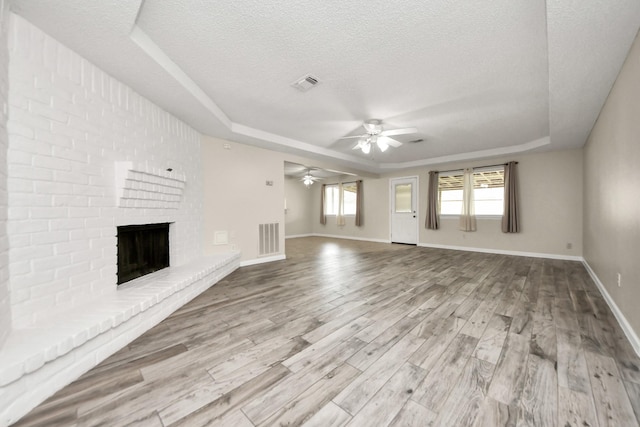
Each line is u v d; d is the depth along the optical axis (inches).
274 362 63.3
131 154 94.0
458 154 221.8
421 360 63.9
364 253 224.1
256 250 177.5
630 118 75.0
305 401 50.3
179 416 46.5
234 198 164.6
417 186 270.8
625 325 77.7
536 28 69.2
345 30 71.1
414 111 127.8
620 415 46.2
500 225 218.5
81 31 64.1
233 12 64.4
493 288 122.0
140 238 103.6
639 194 69.7
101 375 58.2
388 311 94.9
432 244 259.9
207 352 67.7
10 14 57.3
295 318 89.0
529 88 103.8
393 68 90.1
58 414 47.1
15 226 57.9
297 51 80.8
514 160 209.3
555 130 141.6
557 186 192.2
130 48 71.0
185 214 130.7
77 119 72.9
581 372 58.6
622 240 84.7
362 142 152.6
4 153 55.7
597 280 126.6
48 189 64.9
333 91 107.5
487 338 74.5
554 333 77.2
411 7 62.7
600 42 68.1
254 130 155.3
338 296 111.5
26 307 59.9
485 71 91.5
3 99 55.4
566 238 189.3
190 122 129.3
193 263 129.0
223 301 105.6
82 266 73.9
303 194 373.4
